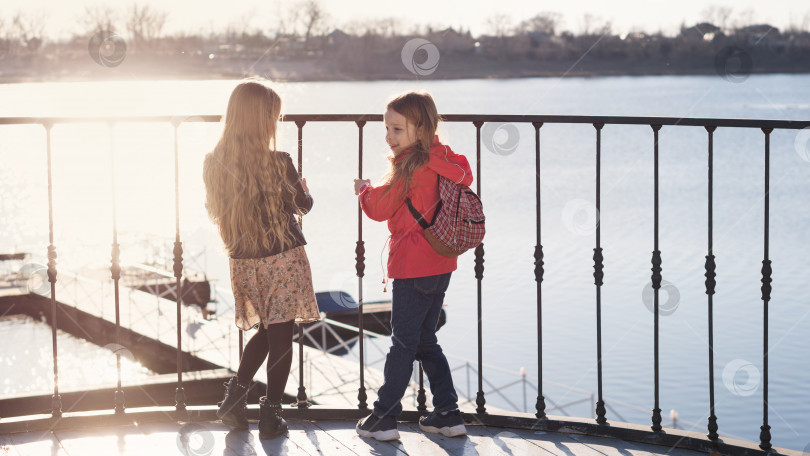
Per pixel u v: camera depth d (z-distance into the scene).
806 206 45.28
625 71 66.81
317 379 10.10
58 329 15.41
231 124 2.82
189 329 13.32
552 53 67.06
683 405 16.91
